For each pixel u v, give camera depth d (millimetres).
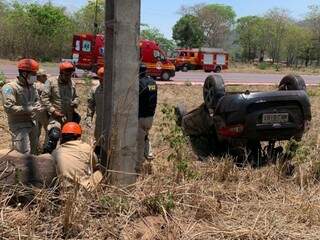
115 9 5305
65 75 7902
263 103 7434
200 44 90375
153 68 30547
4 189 4906
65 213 4641
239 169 7098
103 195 5176
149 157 7137
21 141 6734
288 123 7586
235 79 37281
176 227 5000
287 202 6016
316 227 5348
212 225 5160
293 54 93000
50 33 49781
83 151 5465
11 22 48344
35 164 5066
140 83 6973
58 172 5211
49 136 7359
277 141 8492
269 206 5836
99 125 7152
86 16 54625
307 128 7863
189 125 8859
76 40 27609
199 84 24156
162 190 5547
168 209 5238
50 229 4617
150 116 7082
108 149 5520
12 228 4504
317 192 6402
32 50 49625
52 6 50812
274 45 92812
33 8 49500
